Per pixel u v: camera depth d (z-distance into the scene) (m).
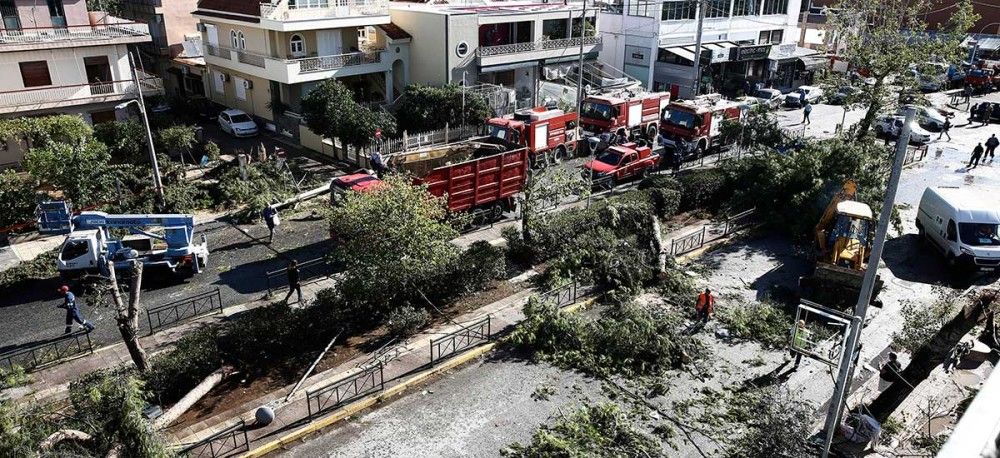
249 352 15.84
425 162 25.28
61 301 19.23
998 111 41.69
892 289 20.78
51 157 23.17
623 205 23.44
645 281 20.09
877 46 30.44
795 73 54.03
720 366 16.39
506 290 19.94
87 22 32.62
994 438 4.06
